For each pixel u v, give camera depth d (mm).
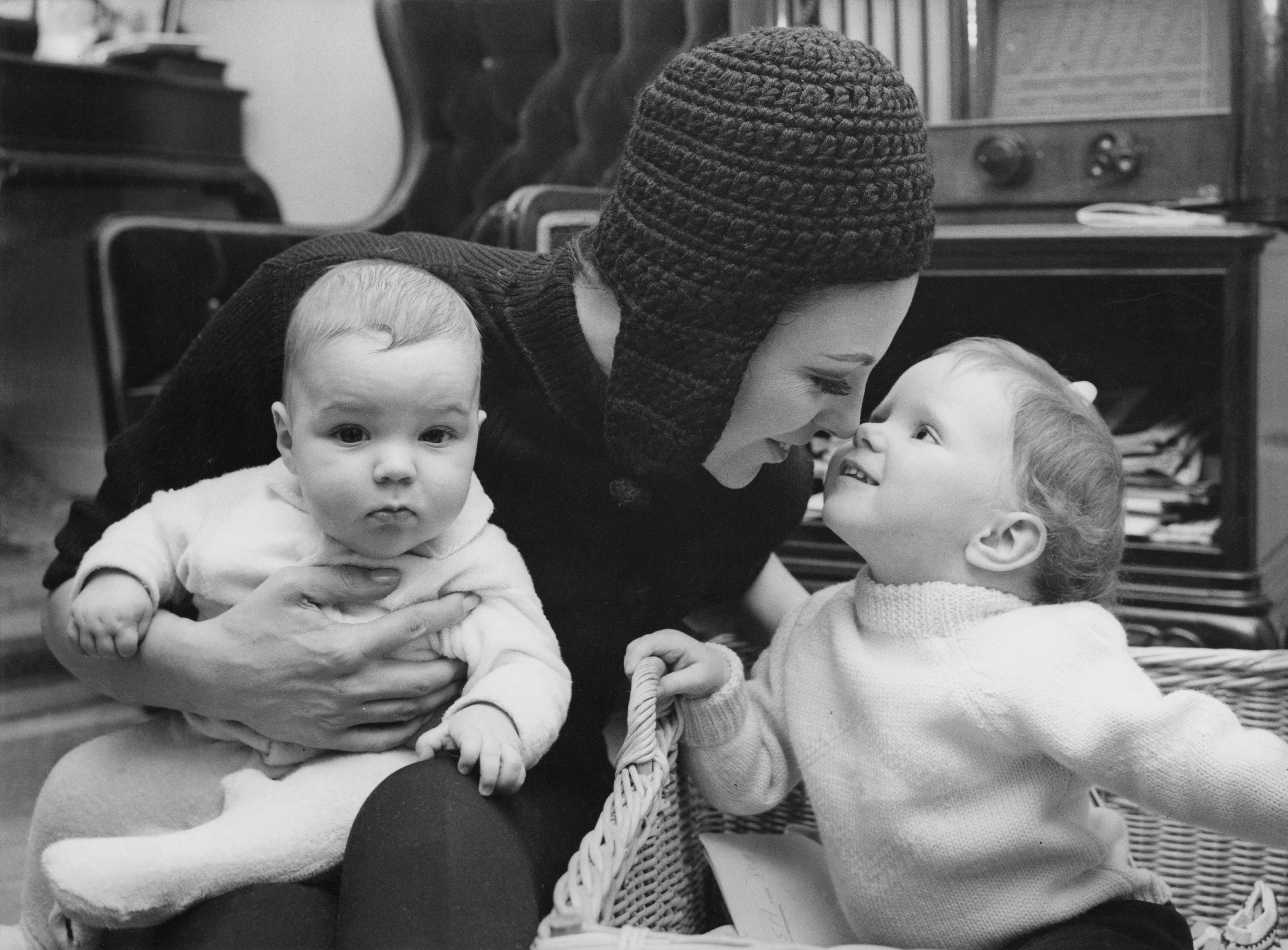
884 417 1156
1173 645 1855
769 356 984
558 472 1116
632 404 1014
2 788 1938
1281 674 1309
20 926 1101
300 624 997
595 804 1097
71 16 3006
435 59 2746
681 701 1155
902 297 982
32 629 2586
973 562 1085
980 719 1029
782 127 935
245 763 1048
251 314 1136
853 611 1168
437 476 970
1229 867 1325
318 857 970
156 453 1167
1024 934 1054
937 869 1052
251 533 1054
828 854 1128
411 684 1018
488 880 835
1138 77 2100
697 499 1159
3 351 3217
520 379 1102
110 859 937
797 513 1282
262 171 3326
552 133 2727
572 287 1079
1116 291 1919
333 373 947
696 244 958
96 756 1078
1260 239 1787
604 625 1166
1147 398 2045
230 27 3285
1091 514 1096
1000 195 2131
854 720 1106
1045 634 1044
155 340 2201
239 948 852
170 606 1104
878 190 938
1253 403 1825
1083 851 1066
